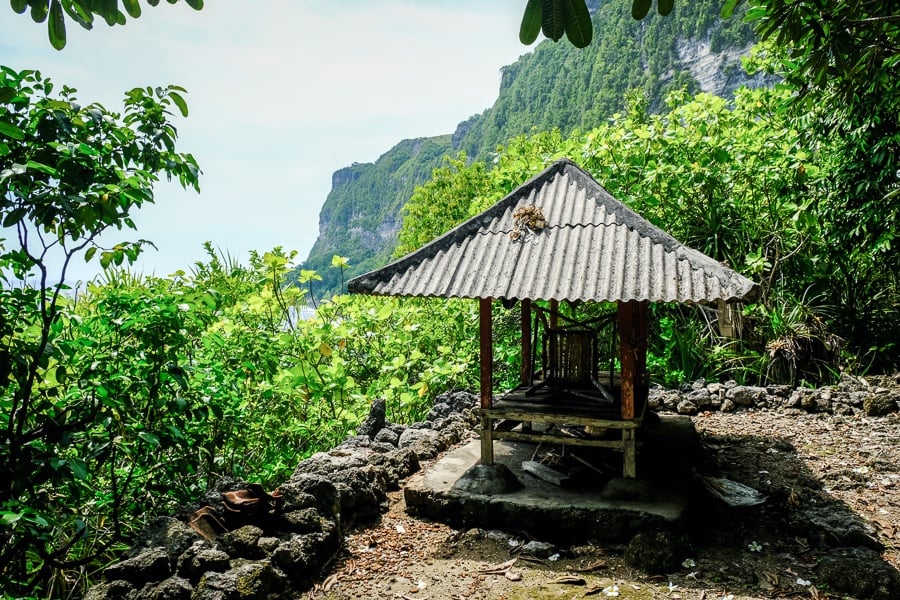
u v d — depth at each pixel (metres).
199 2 2.15
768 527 4.22
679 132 8.91
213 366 4.61
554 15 1.93
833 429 6.37
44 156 3.22
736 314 8.34
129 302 3.93
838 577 3.48
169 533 3.53
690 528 4.09
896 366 8.22
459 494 4.30
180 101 3.90
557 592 3.48
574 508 4.03
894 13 4.31
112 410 3.85
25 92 3.32
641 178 8.73
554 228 4.41
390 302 8.16
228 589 3.08
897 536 4.11
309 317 6.77
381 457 5.18
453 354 8.02
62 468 3.25
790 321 8.20
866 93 6.73
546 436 4.43
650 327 8.88
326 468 4.48
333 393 5.83
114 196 3.31
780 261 8.82
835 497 4.75
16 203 3.15
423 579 3.63
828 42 3.94
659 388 7.85
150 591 3.07
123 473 4.32
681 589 3.49
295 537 3.68
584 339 4.66
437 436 5.77
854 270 9.00
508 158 10.99
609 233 4.29
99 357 3.80
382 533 4.20
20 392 3.57
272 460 5.52
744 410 7.20
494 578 3.64
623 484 4.21
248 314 6.53
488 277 4.17
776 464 5.44
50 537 3.29
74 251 3.47
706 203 9.28
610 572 3.68
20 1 2.13
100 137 3.64
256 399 5.66
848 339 8.45
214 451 4.92
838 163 8.08
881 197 7.48
